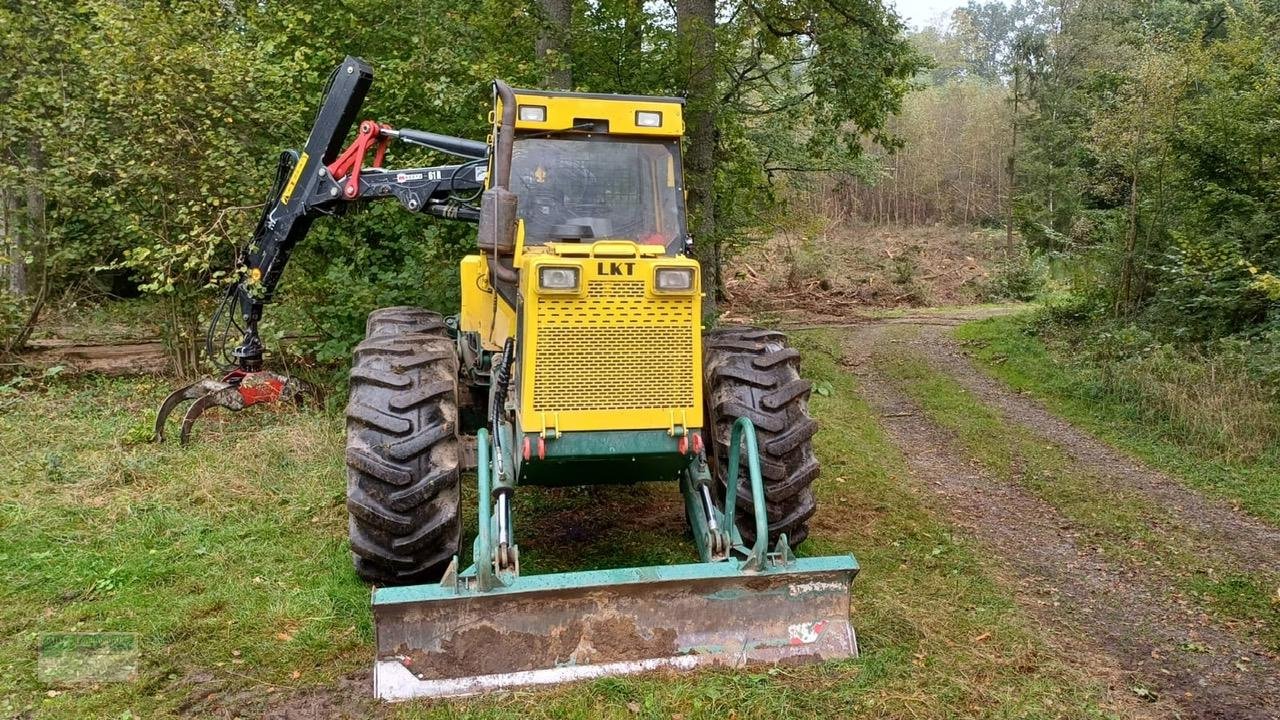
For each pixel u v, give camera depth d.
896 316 20.47
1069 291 17.81
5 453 6.60
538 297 3.89
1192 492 7.36
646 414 3.99
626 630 3.74
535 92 4.67
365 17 8.98
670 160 4.81
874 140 13.20
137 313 11.33
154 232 8.30
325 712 3.54
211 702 3.60
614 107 4.68
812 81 11.99
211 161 7.90
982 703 3.79
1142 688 4.05
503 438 4.25
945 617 4.66
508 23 9.09
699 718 3.50
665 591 3.75
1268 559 5.82
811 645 3.89
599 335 3.95
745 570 3.79
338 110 6.48
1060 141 25.94
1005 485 7.62
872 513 6.43
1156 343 10.91
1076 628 4.72
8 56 8.97
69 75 8.98
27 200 9.91
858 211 38.41
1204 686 4.12
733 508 4.23
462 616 3.61
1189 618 4.90
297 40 8.89
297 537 5.29
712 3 10.89
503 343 4.72
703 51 10.18
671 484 6.53
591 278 3.93
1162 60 12.46
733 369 4.72
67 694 3.61
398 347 4.56
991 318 17.92
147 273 9.00
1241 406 8.56
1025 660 4.21
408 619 3.57
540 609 3.66
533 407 3.92
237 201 8.19
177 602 4.43
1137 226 13.48
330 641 4.08
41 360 9.56
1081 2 28.12
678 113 4.75
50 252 9.84
